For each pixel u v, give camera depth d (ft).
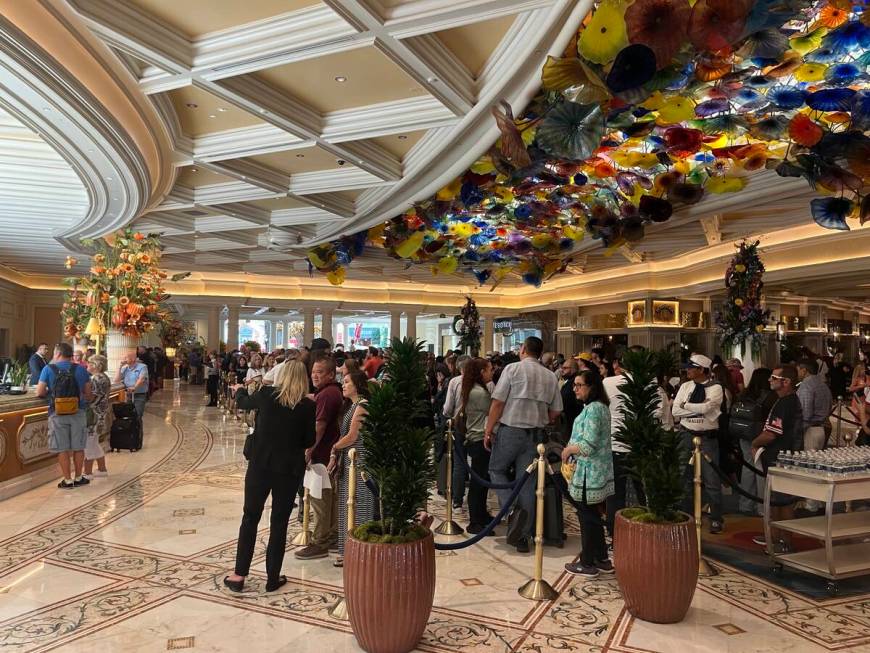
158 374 79.82
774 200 30.37
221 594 14.07
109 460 31.14
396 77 20.02
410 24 15.49
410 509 11.97
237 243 47.26
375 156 26.91
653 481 13.29
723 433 21.21
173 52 17.17
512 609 13.60
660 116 19.42
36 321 75.51
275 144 24.64
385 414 12.11
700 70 16.20
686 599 12.84
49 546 17.34
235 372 54.13
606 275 70.23
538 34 15.70
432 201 31.37
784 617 13.25
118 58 17.80
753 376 22.82
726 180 26.58
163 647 11.49
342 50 16.80
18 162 28.09
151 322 37.83
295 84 20.67
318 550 16.88
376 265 62.39
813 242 44.16
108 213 33.76
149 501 22.63
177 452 33.65
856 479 14.98
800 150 22.09
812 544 18.37
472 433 20.38
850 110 18.54
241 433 41.22
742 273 34.22
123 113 22.29
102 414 27.58
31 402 24.84
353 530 12.18
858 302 72.23
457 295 92.38
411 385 12.62
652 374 14.57
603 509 19.94
